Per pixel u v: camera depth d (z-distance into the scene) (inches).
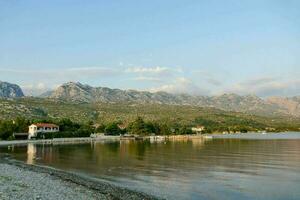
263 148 5506.9
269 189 2081.7
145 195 1867.6
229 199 1831.9
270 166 3189.0
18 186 1836.9
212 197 1867.6
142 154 4434.1
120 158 3880.4
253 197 1876.2
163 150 5157.5
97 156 4124.0
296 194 1951.3
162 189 2063.2
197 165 3245.6
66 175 2503.7
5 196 1519.4
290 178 2490.2
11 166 2883.9
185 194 1931.6
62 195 1678.2
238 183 2283.5
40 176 2363.4
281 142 7381.9
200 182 2309.3
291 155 4271.7
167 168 3016.7
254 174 2687.0
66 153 4539.9
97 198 1679.4
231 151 4918.8
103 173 2682.1
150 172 2763.3
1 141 6761.8
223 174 2677.2
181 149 5374.0
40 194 1651.1
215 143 7209.6
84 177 2450.8
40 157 3954.2
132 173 2699.3
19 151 4810.5
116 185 2159.2
